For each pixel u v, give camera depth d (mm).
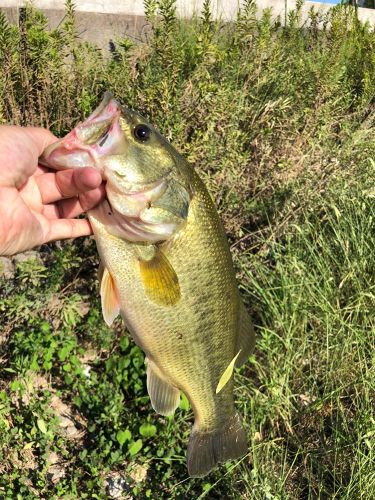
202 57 887
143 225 413
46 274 707
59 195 449
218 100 784
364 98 999
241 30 999
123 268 430
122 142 394
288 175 826
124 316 444
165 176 415
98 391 667
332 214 821
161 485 609
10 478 597
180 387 479
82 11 1021
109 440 630
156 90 762
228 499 588
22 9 919
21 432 630
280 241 796
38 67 772
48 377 697
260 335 729
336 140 951
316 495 603
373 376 641
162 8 858
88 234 480
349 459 609
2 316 706
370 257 764
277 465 618
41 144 442
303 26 1179
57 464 628
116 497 607
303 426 648
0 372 688
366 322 691
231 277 469
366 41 1213
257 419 636
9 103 757
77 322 735
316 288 708
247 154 787
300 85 930
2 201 415
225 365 487
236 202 787
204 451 501
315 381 664
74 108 787
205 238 441
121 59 857
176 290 432
